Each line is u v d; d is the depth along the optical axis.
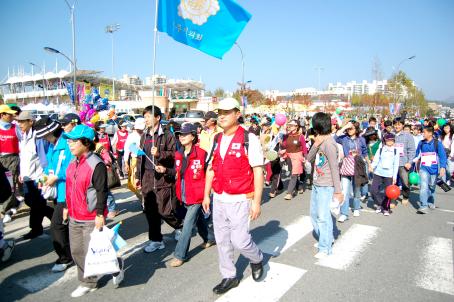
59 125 4.52
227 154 3.60
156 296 3.66
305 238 5.46
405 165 7.67
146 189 4.79
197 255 4.78
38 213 5.38
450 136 10.22
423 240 5.40
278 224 6.22
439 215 6.90
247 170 3.62
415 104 61.19
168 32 4.83
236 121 3.66
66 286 3.89
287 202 8.03
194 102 48.75
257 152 3.53
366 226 6.14
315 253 4.83
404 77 46.81
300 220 6.48
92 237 3.45
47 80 49.69
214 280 4.02
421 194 7.07
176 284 3.92
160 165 4.62
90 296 3.66
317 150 4.70
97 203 3.49
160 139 4.72
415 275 4.15
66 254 4.27
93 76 40.41
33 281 4.00
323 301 3.55
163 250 4.94
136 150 4.69
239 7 5.14
